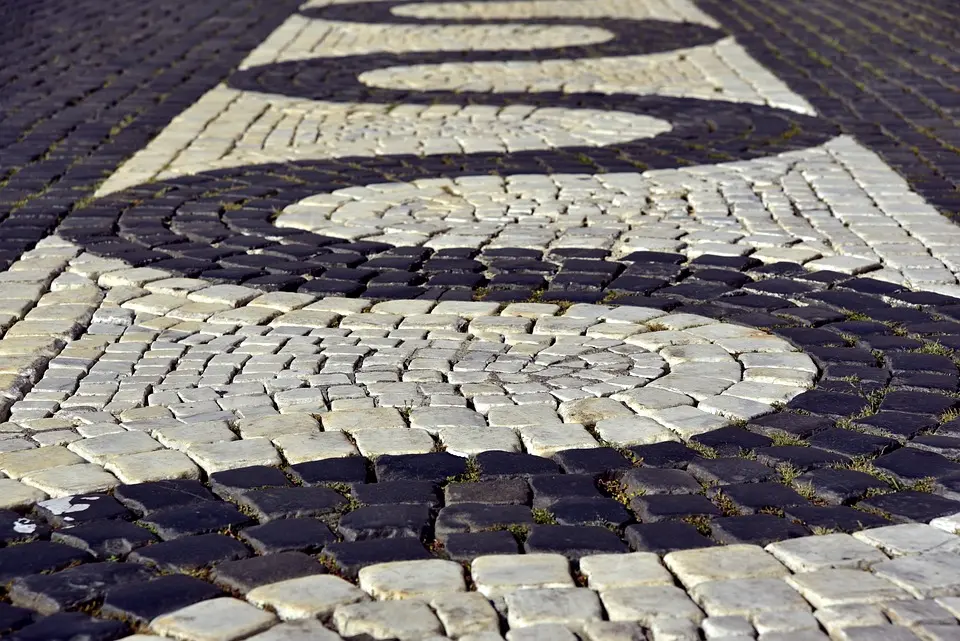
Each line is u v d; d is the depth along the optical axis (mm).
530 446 4109
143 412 4410
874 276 5863
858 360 4812
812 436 4129
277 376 4762
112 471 3947
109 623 3072
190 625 3043
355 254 6445
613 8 16734
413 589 3186
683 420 4266
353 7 17141
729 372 4715
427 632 2994
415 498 3746
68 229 6984
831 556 3314
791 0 17125
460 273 6102
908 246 6336
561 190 7688
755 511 3629
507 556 3371
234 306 5668
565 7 16938
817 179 7820
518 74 11914
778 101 10352
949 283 5750
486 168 8305
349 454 4047
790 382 4602
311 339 5191
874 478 3818
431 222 7039
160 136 9477
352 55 13141
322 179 8102
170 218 7215
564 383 4648
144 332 5328
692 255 6293
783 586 3170
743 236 6594
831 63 12094
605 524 3578
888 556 3322
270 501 3729
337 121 9945
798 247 6359
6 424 4328
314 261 6316
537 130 9469
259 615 3094
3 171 8391
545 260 6289
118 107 10539
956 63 11914
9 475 3922
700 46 13320
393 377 4727
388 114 10172
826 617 3006
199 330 5352
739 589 3154
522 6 17094
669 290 5773
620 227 6836
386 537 3520
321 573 3311
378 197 7625
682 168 8188
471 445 4102
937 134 9062
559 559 3352
